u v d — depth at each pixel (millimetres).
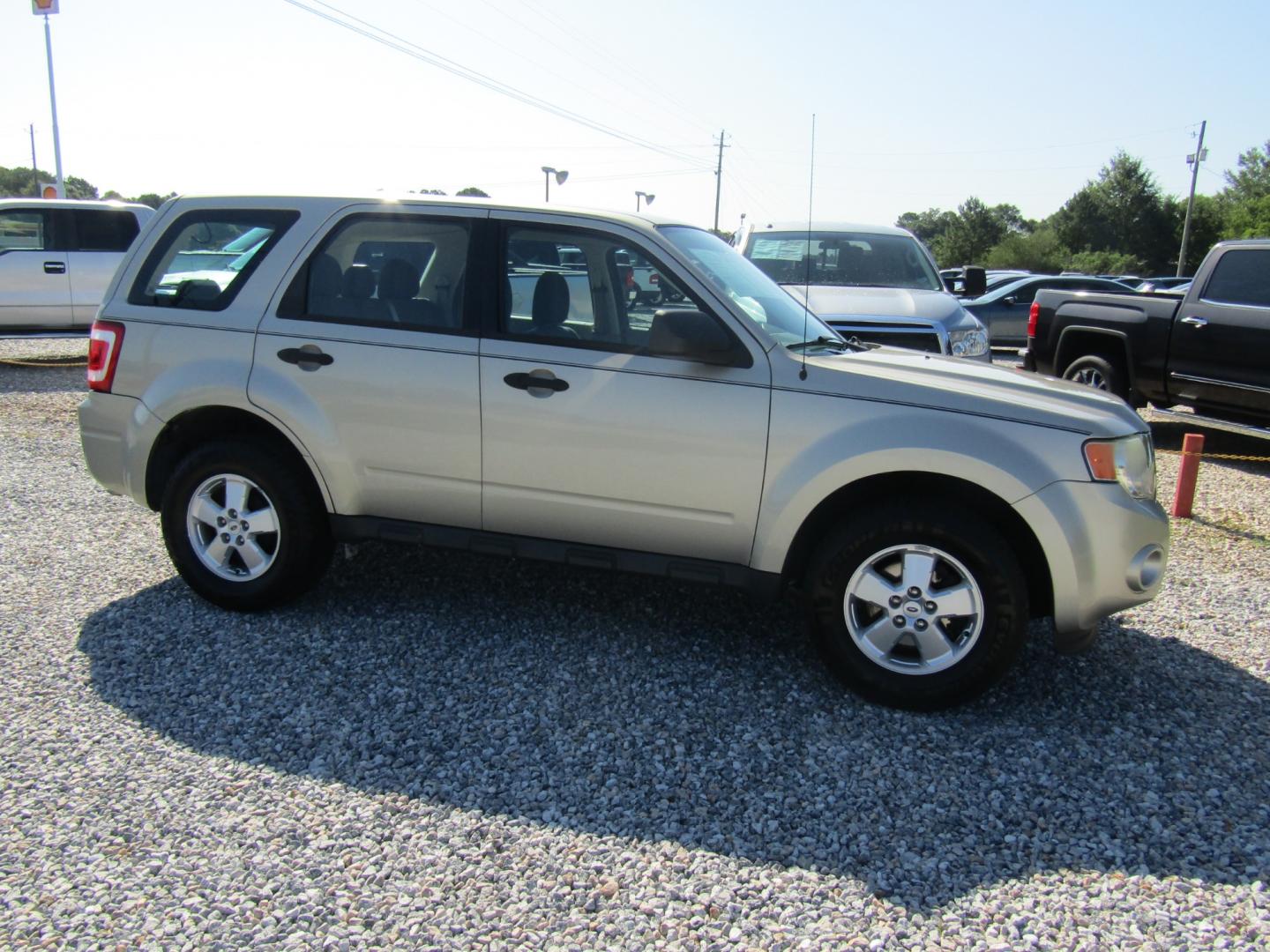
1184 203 78625
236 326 4633
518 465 4352
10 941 2561
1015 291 18609
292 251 4637
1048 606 4137
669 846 3076
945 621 3992
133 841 3000
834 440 3992
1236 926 2789
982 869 3020
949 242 85625
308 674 4172
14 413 10172
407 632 4625
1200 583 5859
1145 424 4289
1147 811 3369
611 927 2695
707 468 4137
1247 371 8781
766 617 4980
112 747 3547
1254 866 3074
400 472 4516
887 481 4090
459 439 4398
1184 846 3170
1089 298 10383
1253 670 4598
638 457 4203
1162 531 4039
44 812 3135
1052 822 3289
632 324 4266
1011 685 4344
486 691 4074
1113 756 3736
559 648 4520
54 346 15852
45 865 2871
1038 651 4754
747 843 3111
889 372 4121
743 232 9852
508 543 4469
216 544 4738
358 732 3717
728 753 3658
